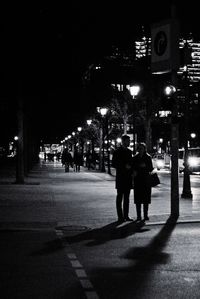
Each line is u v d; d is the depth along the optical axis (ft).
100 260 31.50
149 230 44.11
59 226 46.11
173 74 52.65
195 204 64.80
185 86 73.97
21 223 47.52
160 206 62.59
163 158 220.23
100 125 193.57
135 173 49.34
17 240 39.11
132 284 25.66
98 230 43.91
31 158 188.65
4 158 306.76
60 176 141.90
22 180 103.81
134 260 31.50
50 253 33.81
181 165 166.81
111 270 28.73
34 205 63.00
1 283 25.79
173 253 33.78
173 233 42.39
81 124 231.50
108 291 24.31
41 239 39.55
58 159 394.93
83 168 225.15
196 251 34.47
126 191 49.37
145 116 191.42
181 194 75.77
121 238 40.01
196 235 41.34
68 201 68.44
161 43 52.49
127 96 189.57
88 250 34.94
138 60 173.68
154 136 311.47
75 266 29.73
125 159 49.29
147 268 29.27
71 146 410.31
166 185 105.60
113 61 166.20
